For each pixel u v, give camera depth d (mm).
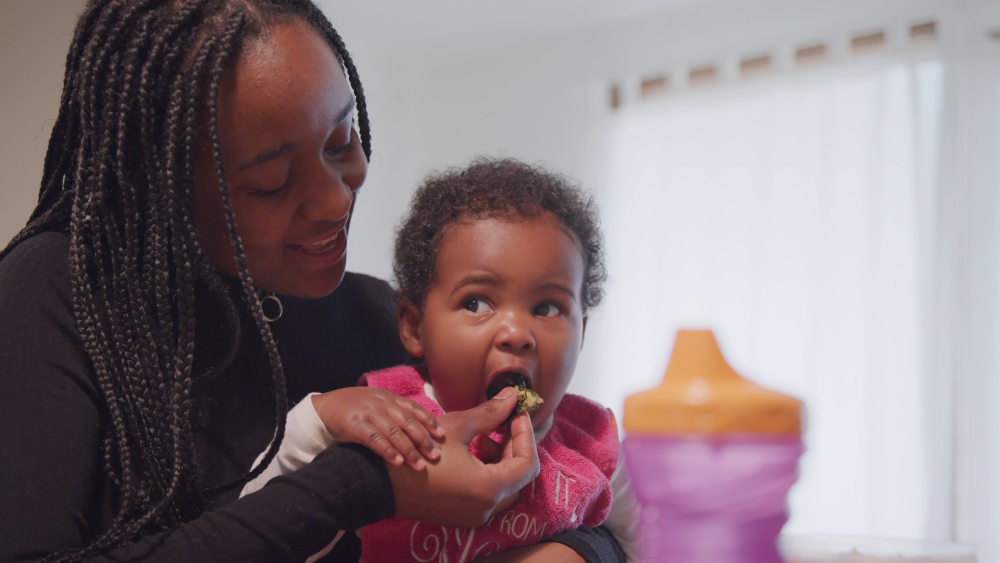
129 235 746
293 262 823
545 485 866
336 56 825
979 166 3055
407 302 979
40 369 688
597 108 3826
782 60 3443
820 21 3375
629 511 1010
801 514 3145
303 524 647
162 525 731
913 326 3123
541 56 3951
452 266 895
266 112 712
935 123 3135
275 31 731
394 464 681
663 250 3625
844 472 3195
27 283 724
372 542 842
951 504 2975
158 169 737
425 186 1062
